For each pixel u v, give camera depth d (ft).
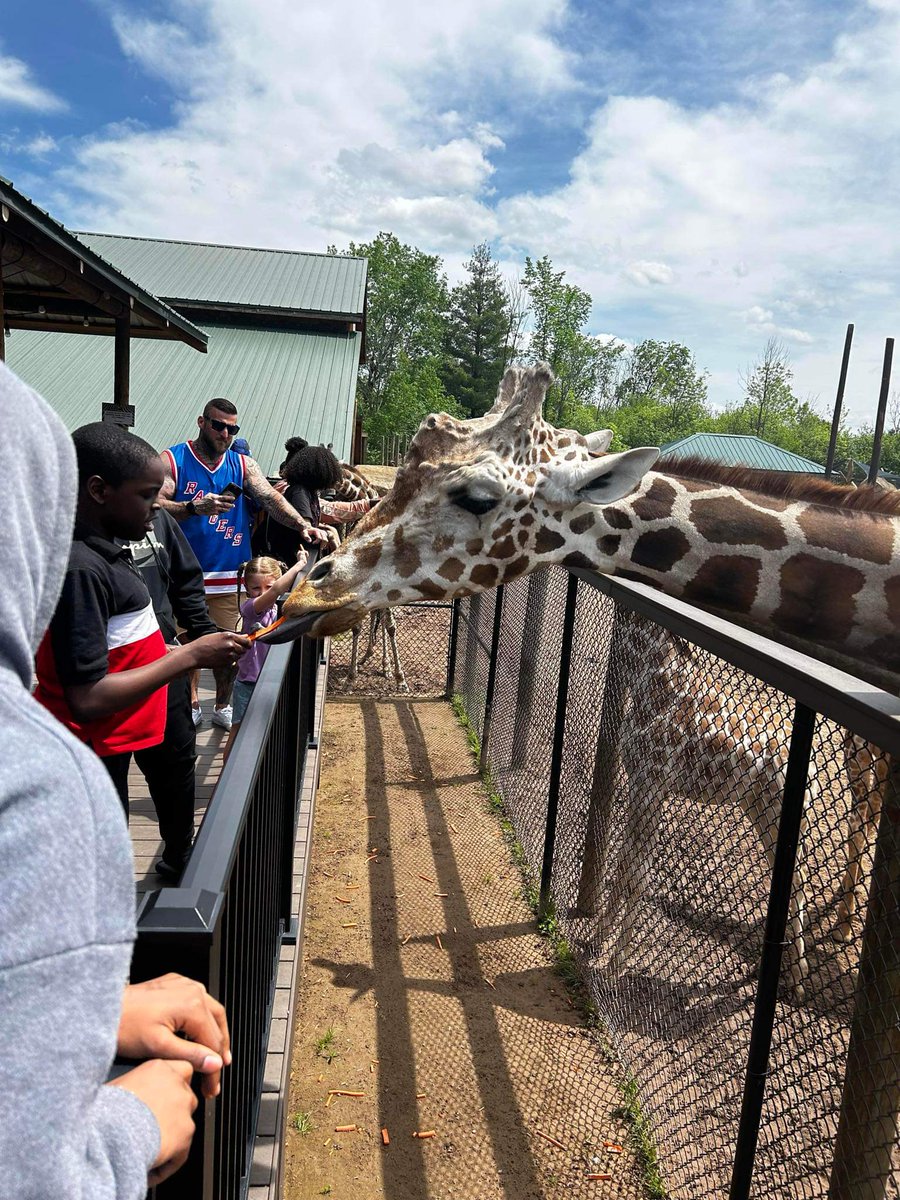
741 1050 9.36
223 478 15.48
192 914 3.84
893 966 6.20
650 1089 10.13
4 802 1.97
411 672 28.99
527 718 17.43
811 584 9.53
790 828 6.66
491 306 214.48
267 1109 7.82
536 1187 9.29
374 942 13.64
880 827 6.35
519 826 17.25
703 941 9.63
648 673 10.82
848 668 9.85
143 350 58.18
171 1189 4.08
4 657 2.20
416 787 19.77
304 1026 11.56
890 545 9.20
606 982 11.87
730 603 10.02
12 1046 1.90
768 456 116.67
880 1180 6.47
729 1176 8.67
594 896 12.64
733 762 9.16
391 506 10.50
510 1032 11.67
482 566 10.27
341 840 17.04
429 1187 9.19
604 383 263.08
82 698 7.20
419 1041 11.42
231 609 15.85
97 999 2.07
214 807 4.95
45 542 2.32
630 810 11.35
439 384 196.34
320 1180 9.16
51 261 17.90
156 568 10.14
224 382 56.29
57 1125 1.93
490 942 13.84
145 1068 2.92
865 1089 6.48
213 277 67.05
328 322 63.72
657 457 9.55
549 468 10.08
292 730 10.45
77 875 2.05
